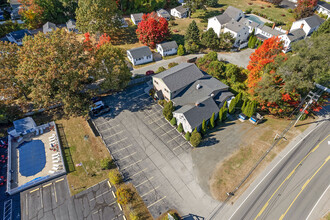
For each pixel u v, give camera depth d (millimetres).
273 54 51375
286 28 84500
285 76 41188
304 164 38250
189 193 34062
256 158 39219
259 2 115312
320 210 32062
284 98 42594
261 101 45094
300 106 47719
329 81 53844
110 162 38312
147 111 48906
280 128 45125
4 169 36719
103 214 31453
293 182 35531
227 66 56875
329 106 51000
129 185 34938
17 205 32219
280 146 41344
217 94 48500
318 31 68812
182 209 32125
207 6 108250
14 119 44719
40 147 40344
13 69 42500
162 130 44500
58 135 42781
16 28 78062
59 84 40375
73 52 42000
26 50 40906
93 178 35906
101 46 49375
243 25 72000
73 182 35281
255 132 44156
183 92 48469
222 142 42000
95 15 67688
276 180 35781
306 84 38219
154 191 34219
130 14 97562
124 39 77625
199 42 73062
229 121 46750
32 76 39000
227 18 79125
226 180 35844
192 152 40250
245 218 31172
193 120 41031
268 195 33781
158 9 101000
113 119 46719
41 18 80875
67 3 84500
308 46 39844
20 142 41125
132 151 40250
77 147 40750
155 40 69625
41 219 30766
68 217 31078
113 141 41969
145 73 60812
